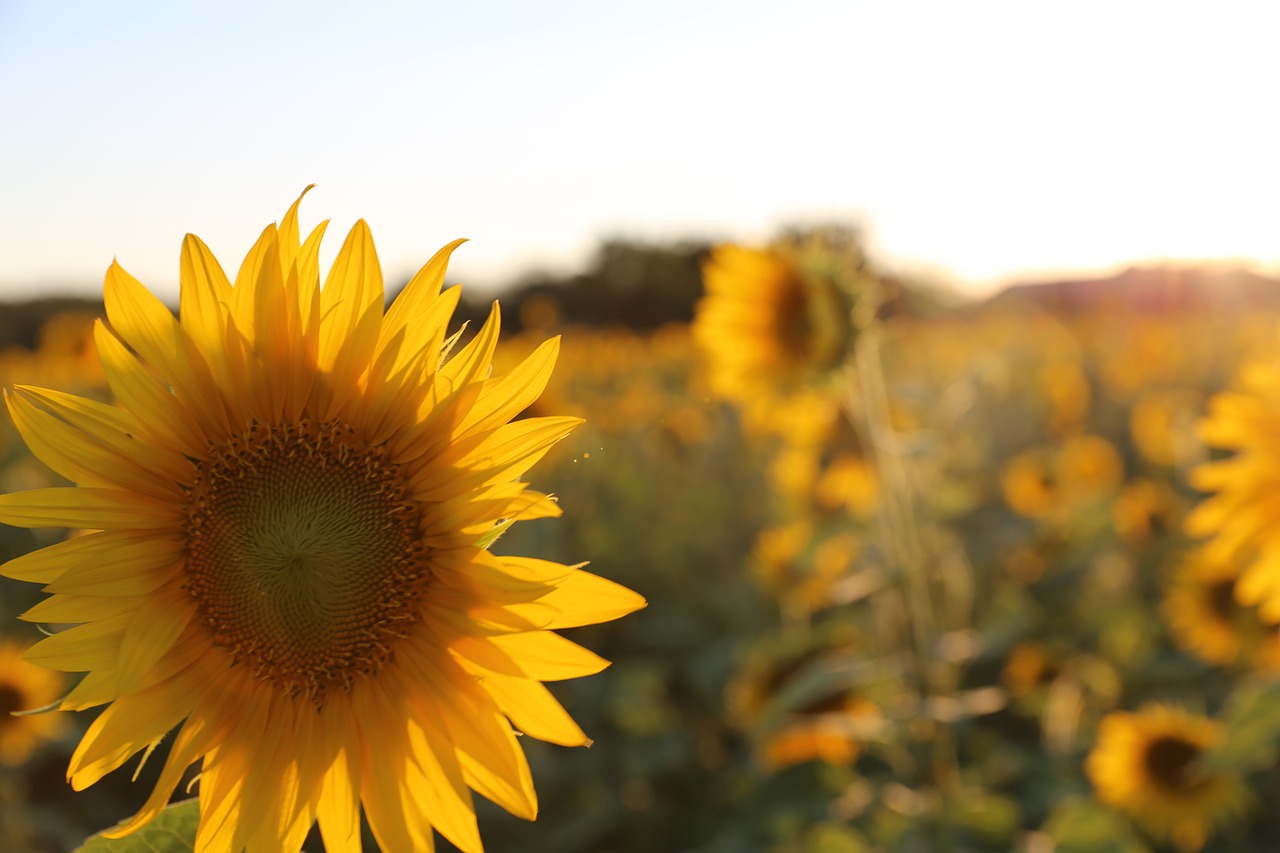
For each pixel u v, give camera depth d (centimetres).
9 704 504
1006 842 455
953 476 893
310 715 191
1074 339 2064
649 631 870
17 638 574
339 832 188
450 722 186
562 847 593
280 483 189
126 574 183
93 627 180
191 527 189
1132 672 688
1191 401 1384
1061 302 2716
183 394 184
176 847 179
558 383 1396
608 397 1666
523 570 177
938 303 1354
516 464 180
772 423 495
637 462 1211
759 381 440
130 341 180
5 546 627
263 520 189
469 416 186
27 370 1174
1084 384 1445
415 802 188
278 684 192
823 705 525
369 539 190
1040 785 574
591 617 176
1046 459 1020
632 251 3903
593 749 686
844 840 446
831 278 429
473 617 184
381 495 190
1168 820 505
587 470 1054
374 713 190
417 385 183
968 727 632
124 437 183
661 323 3822
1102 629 757
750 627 834
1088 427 1384
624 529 1016
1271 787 561
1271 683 341
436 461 189
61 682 538
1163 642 740
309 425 190
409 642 191
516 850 582
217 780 185
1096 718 641
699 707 782
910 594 445
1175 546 830
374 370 185
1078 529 898
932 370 1516
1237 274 2483
